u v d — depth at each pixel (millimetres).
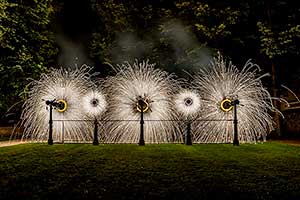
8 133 18625
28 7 16516
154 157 8891
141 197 6293
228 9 17406
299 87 18469
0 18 15055
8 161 8539
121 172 7500
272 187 6617
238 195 6352
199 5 17688
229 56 18234
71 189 6586
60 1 21797
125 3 19719
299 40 16125
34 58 17391
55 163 8281
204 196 6324
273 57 16891
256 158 8859
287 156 9203
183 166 7938
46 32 18578
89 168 7816
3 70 15898
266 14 17844
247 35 18250
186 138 11914
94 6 21078
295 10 16797
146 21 19516
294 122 18234
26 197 6324
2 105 16641
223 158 8781
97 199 6242
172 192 6445
